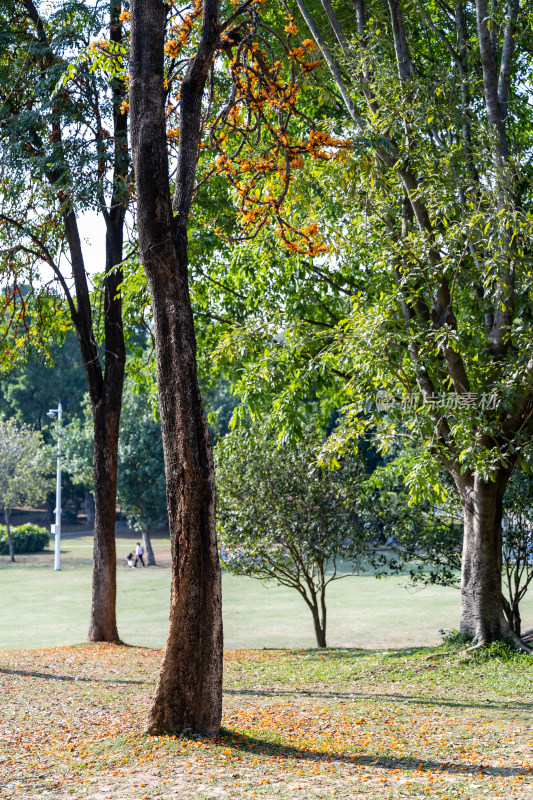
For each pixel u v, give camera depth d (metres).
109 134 14.61
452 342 10.56
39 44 14.84
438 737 7.41
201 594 7.25
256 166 9.93
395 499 16.81
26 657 14.21
